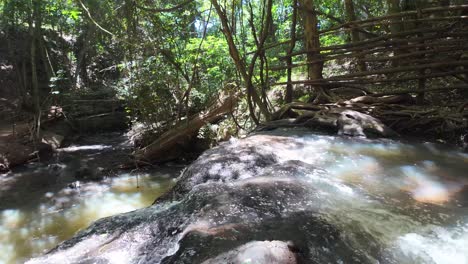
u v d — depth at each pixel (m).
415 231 2.32
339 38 10.60
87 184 7.95
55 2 13.93
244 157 3.57
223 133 8.86
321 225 2.29
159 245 2.27
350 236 2.20
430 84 6.40
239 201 2.56
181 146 9.43
